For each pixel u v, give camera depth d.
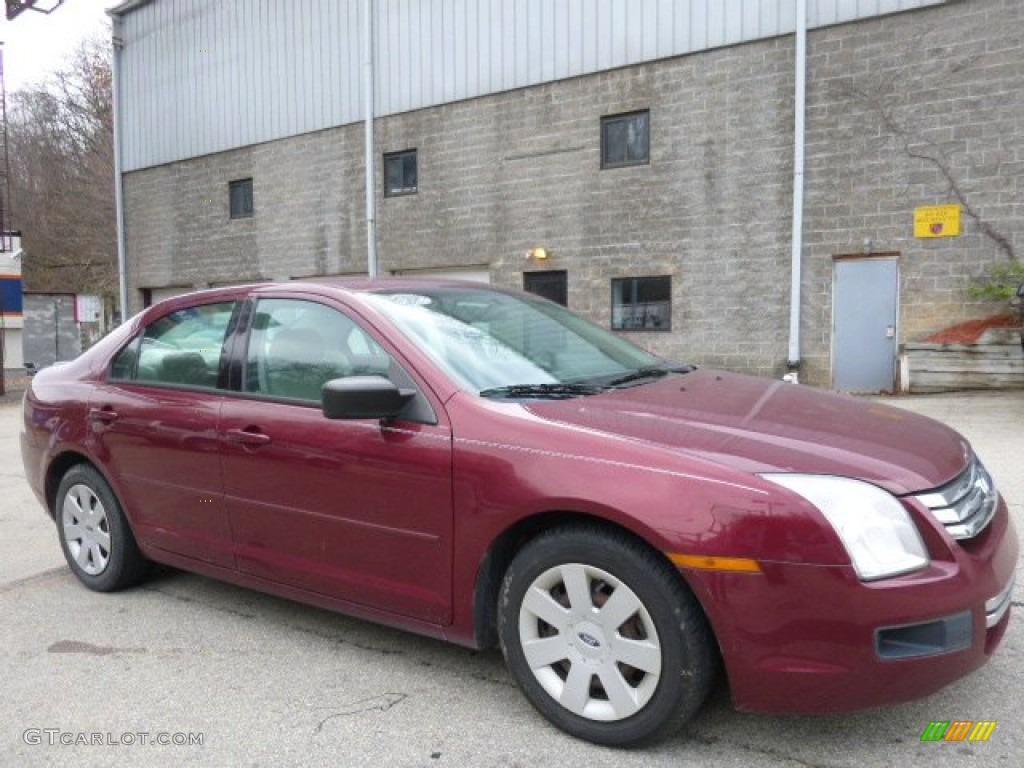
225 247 19.53
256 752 2.69
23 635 3.72
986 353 11.01
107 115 40.00
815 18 11.73
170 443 3.74
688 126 12.88
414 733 2.77
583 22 13.73
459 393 2.94
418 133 15.80
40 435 4.44
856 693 2.29
